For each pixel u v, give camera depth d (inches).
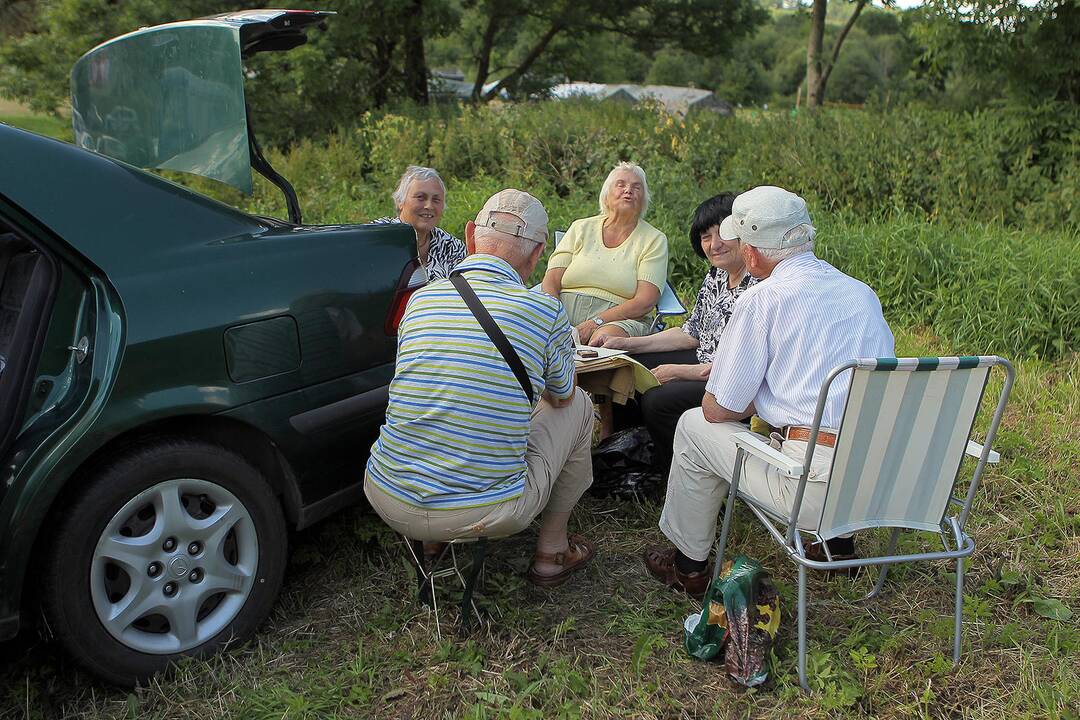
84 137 133.6
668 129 400.2
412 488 98.0
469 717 91.9
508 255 103.4
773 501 102.1
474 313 97.3
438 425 96.8
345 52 629.9
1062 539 128.3
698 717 93.9
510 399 97.2
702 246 140.7
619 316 164.4
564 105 481.1
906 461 95.0
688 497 112.5
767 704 95.6
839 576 118.9
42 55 591.2
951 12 383.9
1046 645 104.0
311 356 104.1
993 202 329.7
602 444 144.5
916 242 243.8
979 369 91.4
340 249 109.3
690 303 231.3
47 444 84.5
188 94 117.5
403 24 645.3
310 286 104.3
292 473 104.1
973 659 101.9
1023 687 96.2
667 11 743.7
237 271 98.4
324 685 97.2
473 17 771.4
